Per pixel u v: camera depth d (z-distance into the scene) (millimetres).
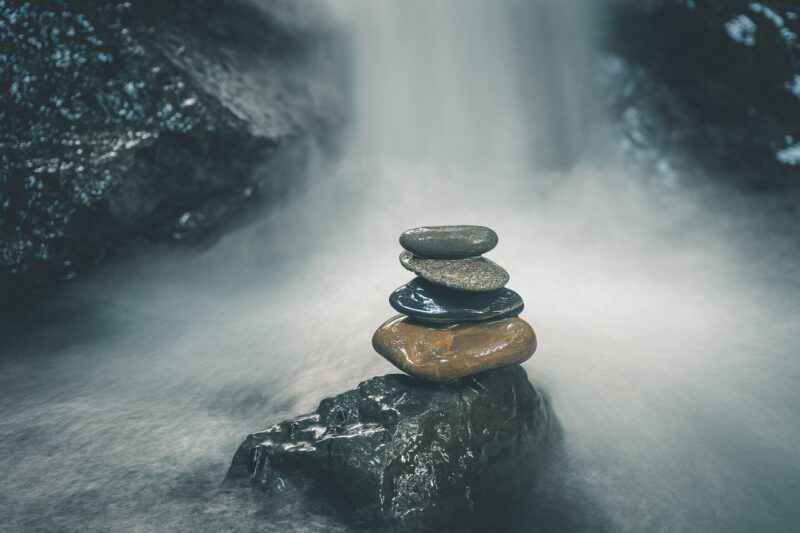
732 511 800
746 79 1747
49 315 1231
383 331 865
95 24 1295
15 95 1248
